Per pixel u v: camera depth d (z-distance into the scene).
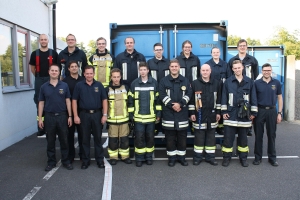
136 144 5.59
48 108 5.21
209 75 5.58
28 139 7.95
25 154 6.45
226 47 6.40
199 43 6.43
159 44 5.95
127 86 5.96
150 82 5.54
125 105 5.62
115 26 6.38
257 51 10.80
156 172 5.23
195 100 5.59
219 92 5.63
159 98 5.54
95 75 6.03
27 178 4.96
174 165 5.63
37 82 6.24
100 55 6.07
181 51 6.43
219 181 4.78
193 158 5.88
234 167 5.50
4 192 4.38
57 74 5.21
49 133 5.26
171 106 5.36
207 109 5.56
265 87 5.54
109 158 6.11
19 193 4.34
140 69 5.44
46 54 6.24
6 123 7.07
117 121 5.54
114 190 4.43
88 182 4.77
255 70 6.23
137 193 4.31
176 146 5.78
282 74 10.91
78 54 6.09
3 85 7.16
